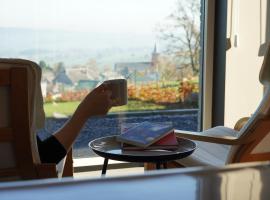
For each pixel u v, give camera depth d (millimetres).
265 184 654
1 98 1209
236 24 2908
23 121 1230
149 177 645
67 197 596
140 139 1654
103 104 1620
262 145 1736
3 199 579
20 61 1185
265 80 1736
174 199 618
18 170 1306
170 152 1611
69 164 1865
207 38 2984
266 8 2949
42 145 1558
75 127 1611
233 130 2279
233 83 2957
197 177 655
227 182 653
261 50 2658
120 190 619
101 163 2811
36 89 1237
